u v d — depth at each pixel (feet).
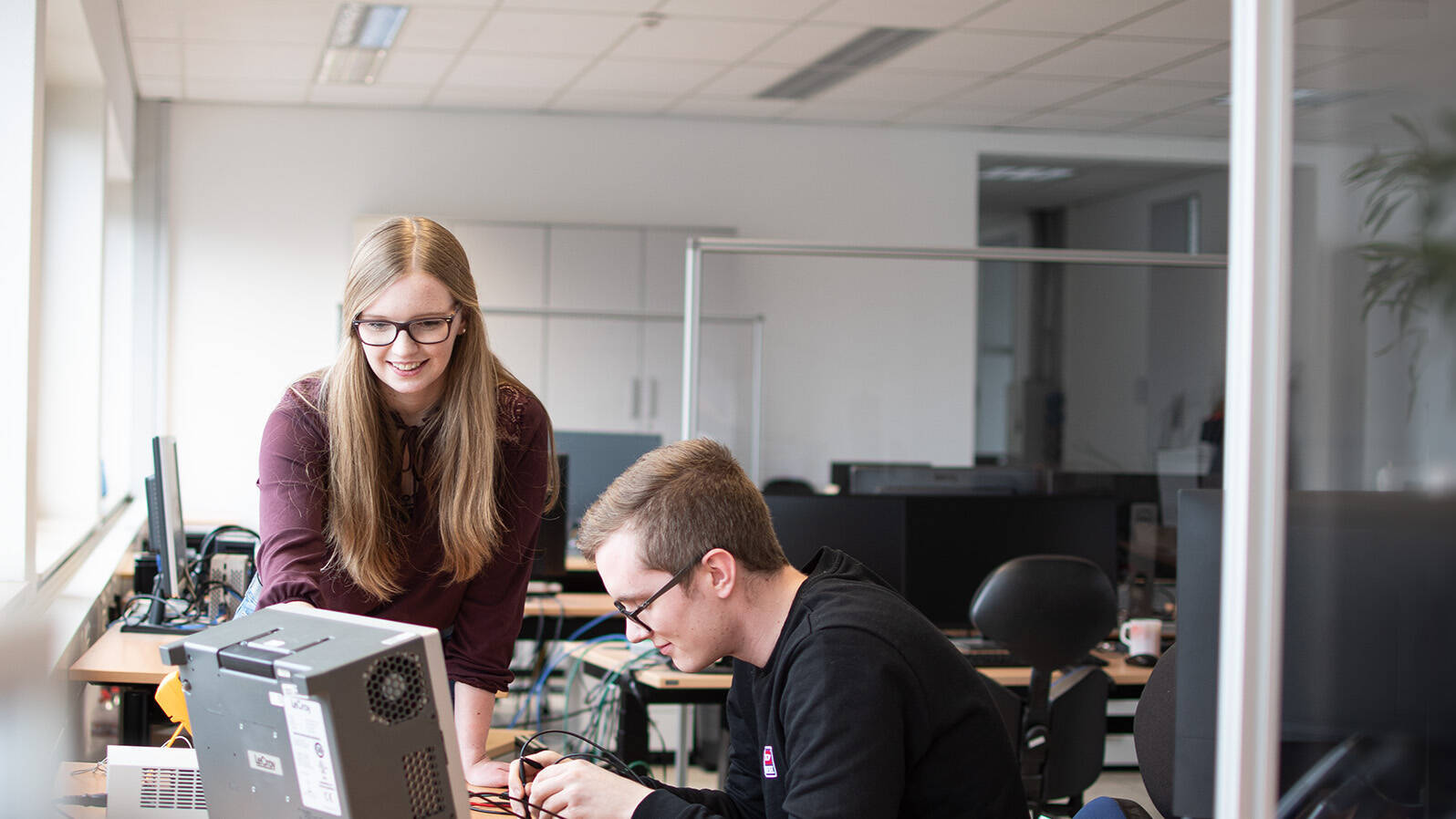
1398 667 3.65
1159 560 11.33
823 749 4.02
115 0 14.33
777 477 21.90
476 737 5.65
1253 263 3.26
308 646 3.54
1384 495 3.67
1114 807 4.61
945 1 14.44
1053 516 10.92
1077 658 8.59
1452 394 3.67
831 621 4.23
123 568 12.01
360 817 3.39
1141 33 15.72
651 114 21.34
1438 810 3.63
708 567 4.37
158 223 19.84
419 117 20.77
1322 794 3.60
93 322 13.11
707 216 21.76
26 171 8.41
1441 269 3.69
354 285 5.26
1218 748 3.33
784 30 15.79
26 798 2.29
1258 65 3.26
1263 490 3.26
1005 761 4.40
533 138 21.16
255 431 20.17
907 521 10.69
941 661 4.30
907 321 22.40
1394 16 3.60
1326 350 3.72
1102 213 27.50
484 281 20.06
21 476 8.39
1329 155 3.70
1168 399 24.84
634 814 4.45
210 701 3.73
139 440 19.75
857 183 22.22
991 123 21.84
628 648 10.11
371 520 5.49
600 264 20.43
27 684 2.31
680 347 20.71
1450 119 3.67
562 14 15.11
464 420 5.58
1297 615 3.63
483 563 5.79
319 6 14.88
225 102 20.08
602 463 15.39
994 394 30.22
